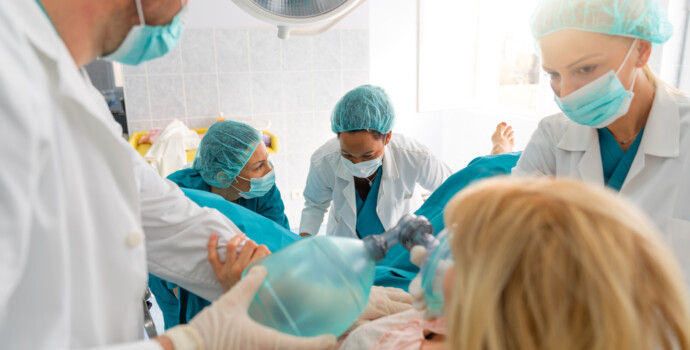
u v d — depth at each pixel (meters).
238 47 3.63
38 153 0.55
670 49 2.58
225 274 0.96
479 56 3.95
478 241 0.48
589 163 1.24
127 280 0.74
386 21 4.00
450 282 0.56
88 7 0.66
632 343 0.42
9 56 0.55
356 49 3.86
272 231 1.33
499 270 0.46
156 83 3.56
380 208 2.06
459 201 0.54
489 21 3.93
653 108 1.15
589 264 0.43
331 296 0.71
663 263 0.47
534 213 0.47
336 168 2.04
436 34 3.62
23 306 0.60
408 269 1.25
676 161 1.12
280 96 3.81
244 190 1.91
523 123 3.68
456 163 4.49
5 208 0.49
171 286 1.41
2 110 0.50
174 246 1.00
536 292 0.45
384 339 0.83
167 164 3.06
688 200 1.12
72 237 0.67
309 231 2.23
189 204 1.04
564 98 1.12
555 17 1.06
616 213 0.47
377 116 1.77
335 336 0.76
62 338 0.62
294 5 1.07
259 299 0.73
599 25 1.02
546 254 0.44
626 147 1.22
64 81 0.64
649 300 0.46
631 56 1.07
